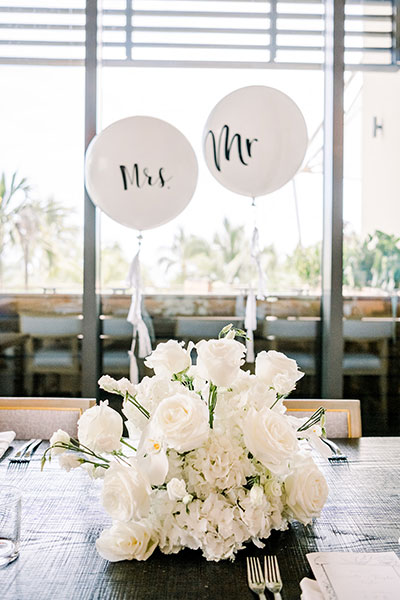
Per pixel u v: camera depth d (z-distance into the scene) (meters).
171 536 0.89
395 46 2.75
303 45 2.78
